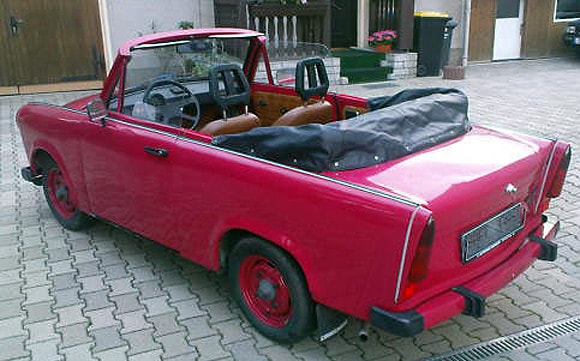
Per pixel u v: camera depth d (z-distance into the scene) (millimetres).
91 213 4691
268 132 3252
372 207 2789
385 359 3402
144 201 4066
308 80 4422
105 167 4316
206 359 3420
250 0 10453
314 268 3088
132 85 4391
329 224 2953
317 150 3094
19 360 3434
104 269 4512
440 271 2957
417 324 2805
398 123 3424
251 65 5160
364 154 3201
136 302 4047
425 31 12445
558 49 15367
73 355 3473
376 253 2803
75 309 3965
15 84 10477
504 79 12406
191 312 3924
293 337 3410
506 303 3977
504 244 3398
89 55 10758
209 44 4801
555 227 3818
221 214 3506
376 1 12891
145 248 4859
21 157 7297
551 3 14961
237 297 3709
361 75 12180
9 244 4938
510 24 14781
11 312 3936
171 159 3729
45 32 10391
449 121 3703
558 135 7910
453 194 2895
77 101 5066
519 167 3281
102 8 10602
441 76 12805
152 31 11125
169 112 4316
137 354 3475
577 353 3422
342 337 3621
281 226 3180
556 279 4277
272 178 3174
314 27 11422
